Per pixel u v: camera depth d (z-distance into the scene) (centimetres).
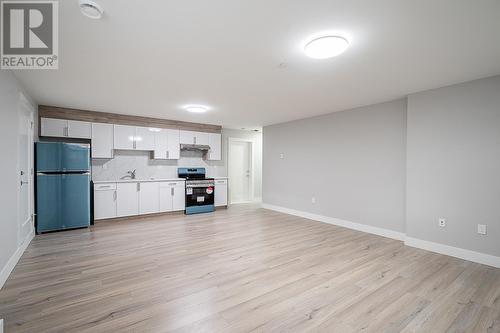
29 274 262
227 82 320
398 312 199
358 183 455
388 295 225
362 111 450
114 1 160
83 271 270
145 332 171
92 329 173
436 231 339
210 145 662
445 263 299
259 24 188
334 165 498
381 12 172
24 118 350
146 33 202
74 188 440
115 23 186
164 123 586
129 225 477
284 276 262
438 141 337
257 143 815
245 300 215
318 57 229
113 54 240
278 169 636
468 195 311
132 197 525
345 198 477
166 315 191
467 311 202
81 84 329
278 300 215
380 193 421
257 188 827
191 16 178
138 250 338
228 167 742
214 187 643
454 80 308
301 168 573
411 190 363
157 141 576
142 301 211
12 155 280
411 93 364
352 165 466
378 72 283
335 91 356
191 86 338
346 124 476
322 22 185
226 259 307
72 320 183
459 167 319
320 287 239
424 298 221
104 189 493
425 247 348
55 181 422
